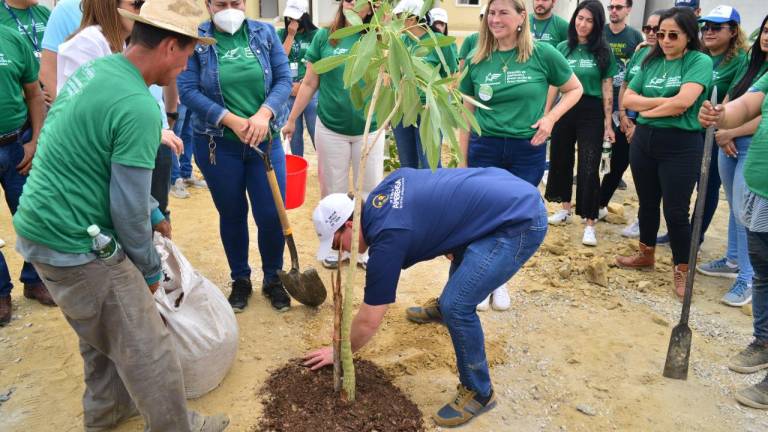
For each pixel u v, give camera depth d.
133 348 2.36
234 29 3.45
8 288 3.76
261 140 3.50
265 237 3.93
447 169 2.86
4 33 3.53
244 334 3.74
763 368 3.42
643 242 4.72
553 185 5.66
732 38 4.52
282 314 3.98
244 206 3.88
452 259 3.28
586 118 5.13
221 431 2.85
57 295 2.30
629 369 3.47
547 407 3.15
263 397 3.12
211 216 5.77
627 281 4.59
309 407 2.97
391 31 2.41
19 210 2.25
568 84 3.98
